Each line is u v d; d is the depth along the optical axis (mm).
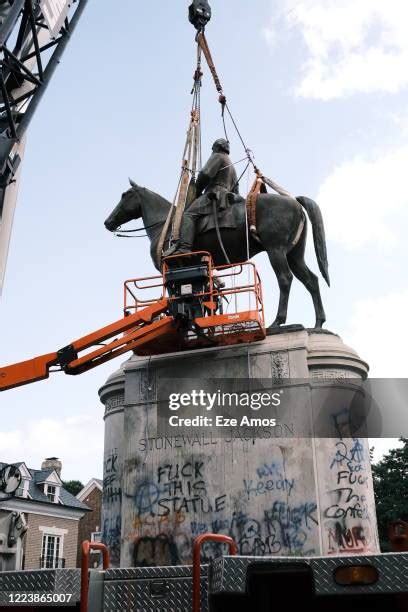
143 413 9977
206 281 10531
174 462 9516
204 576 4730
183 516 9148
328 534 8711
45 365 11172
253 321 9812
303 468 8977
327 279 11227
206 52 15266
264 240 11211
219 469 9281
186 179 12172
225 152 12242
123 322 10719
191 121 13312
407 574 4098
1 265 12375
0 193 12391
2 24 12117
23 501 35156
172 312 9984
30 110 13242
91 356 10914
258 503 8938
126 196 12703
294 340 9812
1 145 12188
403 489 36406
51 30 12922
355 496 9016
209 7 15617
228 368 9883
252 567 4418
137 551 9172
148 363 10273
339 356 9797
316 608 4465
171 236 11445
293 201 11359
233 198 11805
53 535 36656
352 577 4145
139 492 9516
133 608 4824
